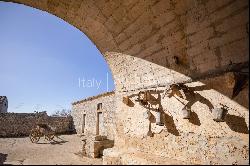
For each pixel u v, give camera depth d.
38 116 20.64
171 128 4.84
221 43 3.71
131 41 5.80
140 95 5.73
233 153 3.55
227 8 3.38
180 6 4.09
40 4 5.95
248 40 3.24
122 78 6.84
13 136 18.19
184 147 4.46
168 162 4.32
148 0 4.48
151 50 5.36
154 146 5.24
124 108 6.55
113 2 5.13
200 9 3.80
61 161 6.79
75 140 14.13
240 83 3.32
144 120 5.68
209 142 3.97
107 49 6.93
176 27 4.43
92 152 7.89
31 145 11.59
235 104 3.54
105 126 13.55
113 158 5.64
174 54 4.77
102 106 14.23
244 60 3.38
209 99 4.02
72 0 5.62
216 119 3.63
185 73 4.61
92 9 5.74
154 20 4.76
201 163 4.05
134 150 5.74
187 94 4.49
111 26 5.95
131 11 5.03
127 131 6.26
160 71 5.30
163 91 5.18
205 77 4.12
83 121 18.34
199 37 4.07
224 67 3.73
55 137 16.23
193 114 4.33
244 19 3.21
